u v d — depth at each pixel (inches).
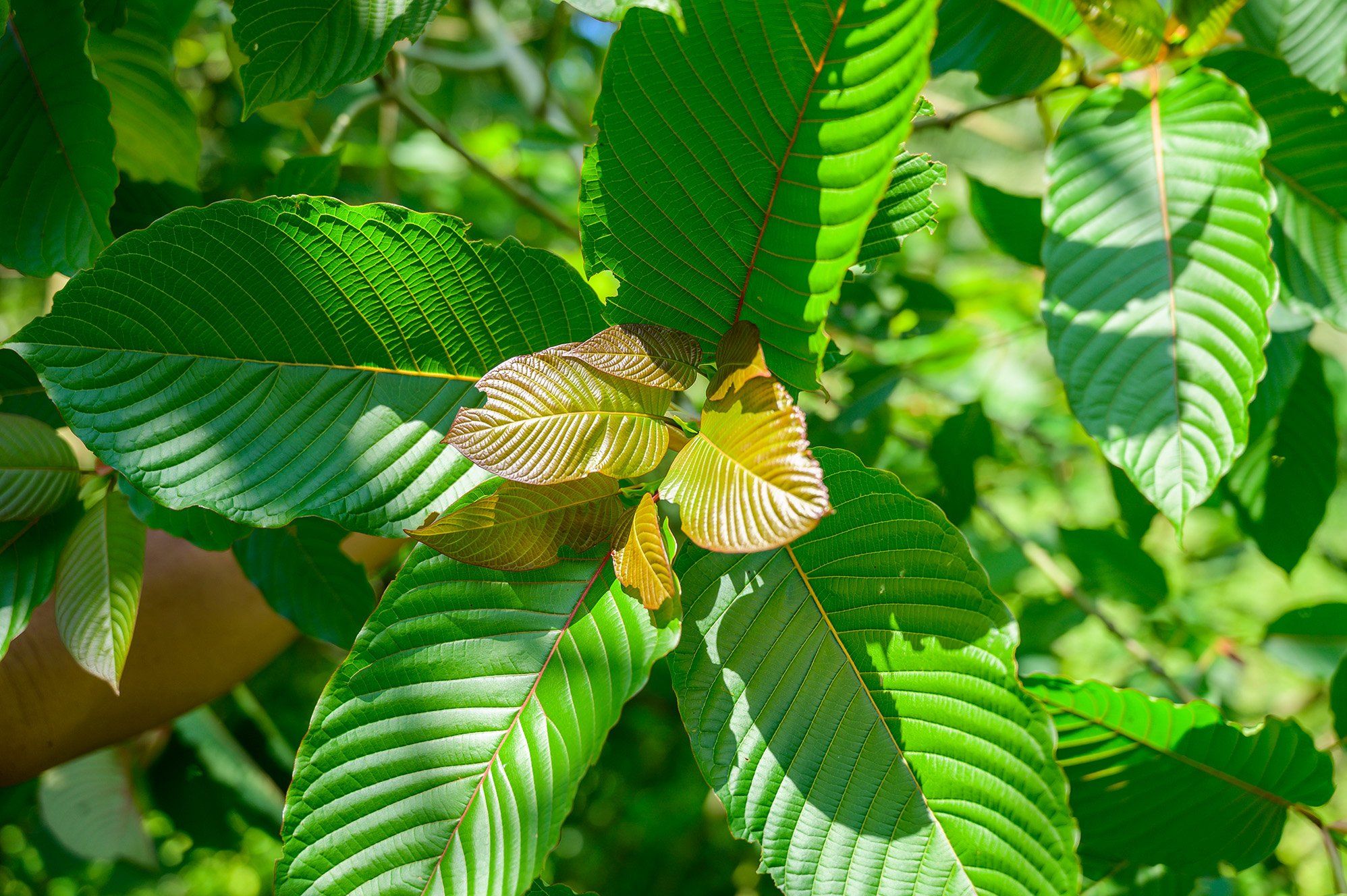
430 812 30.1
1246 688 62.6
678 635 30.1
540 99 63.0
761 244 29.4
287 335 30.6
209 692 37.4
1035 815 30.5
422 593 30.5
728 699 30.8
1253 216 33.6
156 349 30.4
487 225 74.4
